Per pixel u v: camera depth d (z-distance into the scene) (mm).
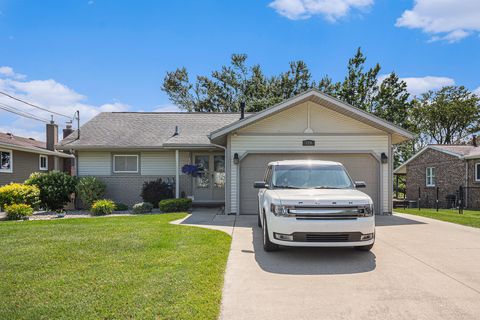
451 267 5555
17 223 10070
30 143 24297
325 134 12227
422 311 3861
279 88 37375
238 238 7840
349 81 32219
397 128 11625
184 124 17797
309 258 6129
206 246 6777
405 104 31266
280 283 4801
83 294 4199
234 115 19250
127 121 18266
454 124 41656
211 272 5070
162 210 13430
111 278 4797
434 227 9375
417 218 11273
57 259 5836
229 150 12227
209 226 9414
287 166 7922
